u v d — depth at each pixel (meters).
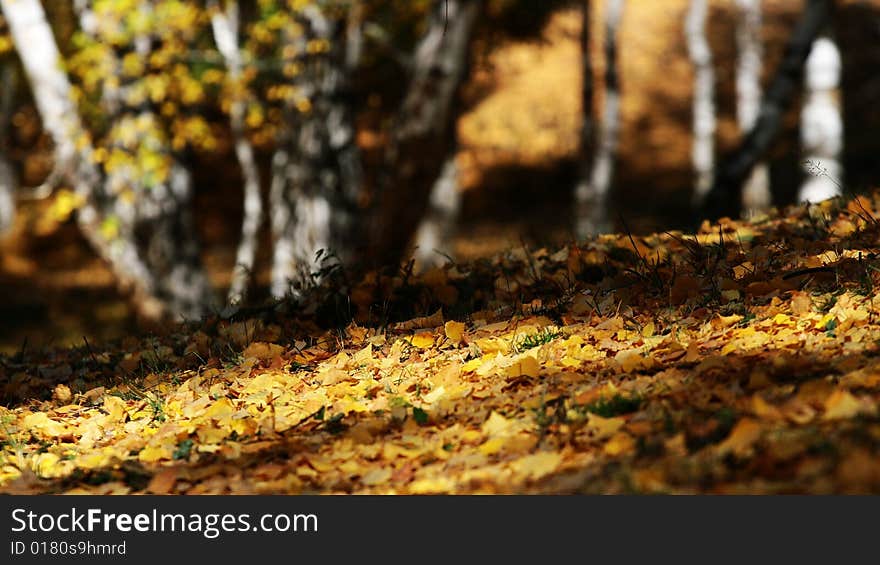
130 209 19.38
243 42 24.50
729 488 4.11
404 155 17.61
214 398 7.55
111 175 19.19
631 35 50.84
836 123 22.50
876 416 4.42
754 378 5.34
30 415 7.64
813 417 4.62
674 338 6.79
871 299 6.45
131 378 8.95
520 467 4.91
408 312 9.31
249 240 27.94
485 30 24.14
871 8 47.16
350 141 20.31
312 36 20.45
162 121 20.11
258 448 6.12
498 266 9.98
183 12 19.48
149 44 19.44
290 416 6.74
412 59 17.47
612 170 27.81
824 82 22.53
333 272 10.34
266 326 9.80
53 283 34.28
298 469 5.61
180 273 19.61
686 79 47.78
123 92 19.00
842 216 9.60
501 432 5.51
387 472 5.31
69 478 6.10
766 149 17.70
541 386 6.21
